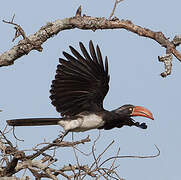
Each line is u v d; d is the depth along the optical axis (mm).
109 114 13508
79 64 12844
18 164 12508
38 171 12391
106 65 12875
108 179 11914
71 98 13172
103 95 13281
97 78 13016
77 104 13266
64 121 13125
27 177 11977
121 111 13922
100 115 13367
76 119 13172
